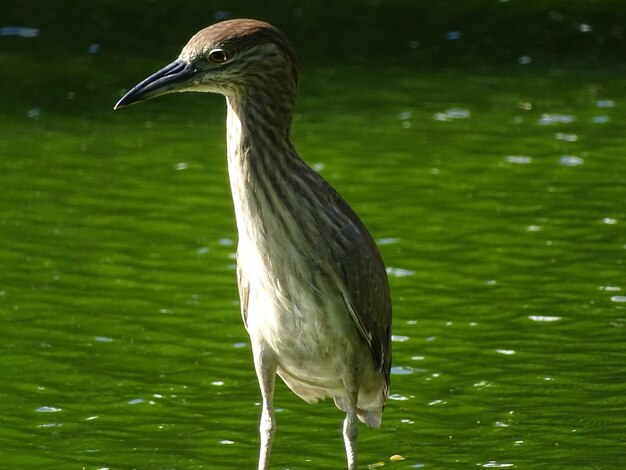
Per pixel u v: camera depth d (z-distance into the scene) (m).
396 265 14.16
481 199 16.33
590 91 22.03
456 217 15.66
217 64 7.79
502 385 11.34
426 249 14.62
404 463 9.94
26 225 15.34
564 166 17.69
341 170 17.48
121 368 11.79
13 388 11.34
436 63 24.20
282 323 8.20
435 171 17.47
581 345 12.12
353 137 19.17
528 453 10.00
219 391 11.36
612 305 13.02
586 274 13.85
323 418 10.99
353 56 24.66
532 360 11.83
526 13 28.22
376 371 8.69
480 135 19.30
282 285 8.06
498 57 24.64
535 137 19.17
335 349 8.27
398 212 15.81
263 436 8.45
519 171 17.48
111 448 10.24
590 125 19.84
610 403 10.91
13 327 12.58
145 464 9.95
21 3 28.05
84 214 15.76
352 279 8.12
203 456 10.10
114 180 17.09
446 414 10.85
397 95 21.83
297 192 7.94
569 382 11.35
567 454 9.96
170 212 15.88
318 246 7.99
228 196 16.53
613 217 15.60
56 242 14.83
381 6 28.66
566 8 28.72
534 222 15.46
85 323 12.73
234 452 10.19
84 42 25.23
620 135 19.25
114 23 26.80
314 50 25.06
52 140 19.00
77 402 11.10
